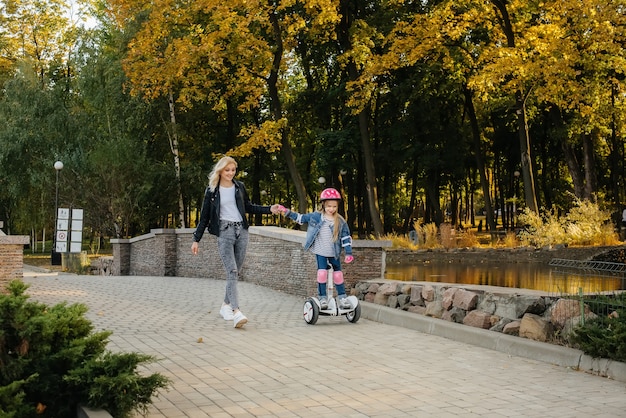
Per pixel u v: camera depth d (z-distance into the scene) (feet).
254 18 88.84
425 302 32.53
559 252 76.18
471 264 64.23
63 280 52.06
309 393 19.39
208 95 104.88
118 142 120.67
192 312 35.42
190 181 126.62
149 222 129.59
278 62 99.50
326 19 88.28
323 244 32.81
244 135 97.35
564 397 19.33
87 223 123.44
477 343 27.25
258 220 161.79
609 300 24.86
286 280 45.80
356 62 94.38
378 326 31.96
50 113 132.98
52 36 154.81
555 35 80.12
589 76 94.17
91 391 14.32
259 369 22.41
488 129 148.56
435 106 123.34
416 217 221.25
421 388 20.20
